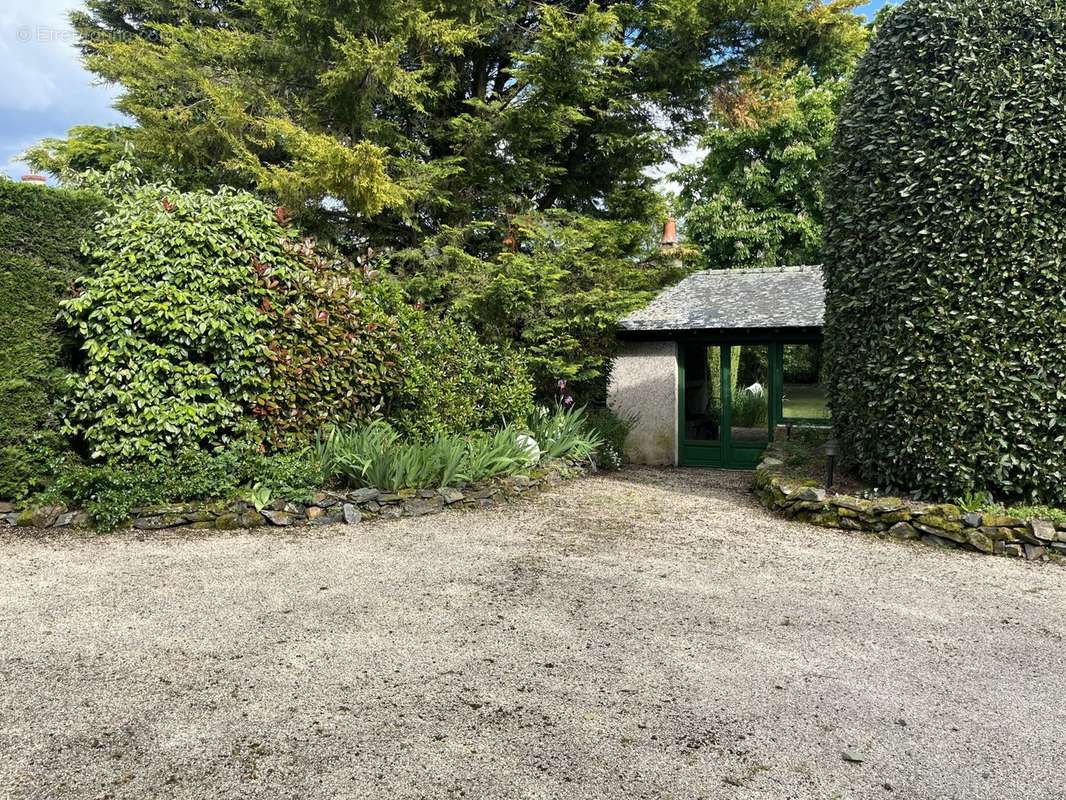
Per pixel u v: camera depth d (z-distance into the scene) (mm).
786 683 3242
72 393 6262
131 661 3371
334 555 5324
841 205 6871
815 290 12148
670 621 4027
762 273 13602
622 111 12484
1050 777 2525
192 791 2350
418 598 4359
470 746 2656
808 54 11672
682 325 11211
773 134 20531
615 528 6395
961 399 5895
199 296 6383
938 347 5988
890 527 6078
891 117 6254
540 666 3383
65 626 3811
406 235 12281
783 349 11562
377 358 7523
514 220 11031
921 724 2889
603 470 10445
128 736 2691
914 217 6098
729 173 22062
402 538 5902
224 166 10312
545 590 4559
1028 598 4520
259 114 10258
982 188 5812
